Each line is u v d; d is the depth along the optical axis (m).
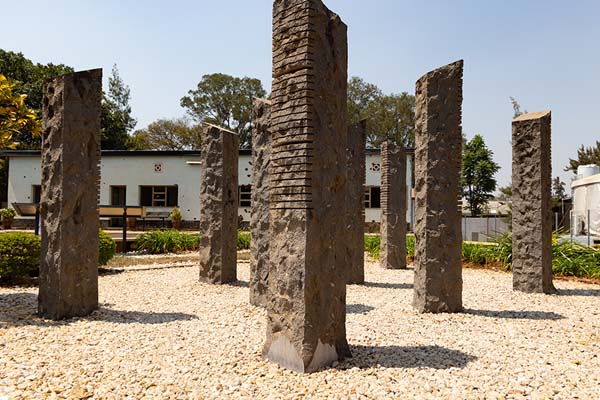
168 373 3.37
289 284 3.52
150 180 22.80
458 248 5.70
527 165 7.16
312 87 3.47
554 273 9.09
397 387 3.15
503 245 10.58
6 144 6.12
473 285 7.79
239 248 14.99
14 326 4.70
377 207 21.66
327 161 3.61
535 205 7.08
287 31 3.59
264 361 3.65
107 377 3.28
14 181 22.84
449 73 5.60
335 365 3.57
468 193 32.31
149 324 4.92
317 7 3.53
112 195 23.14
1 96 5.79
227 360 3.68
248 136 38.59
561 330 4.84
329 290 3.61
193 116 38.59
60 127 5.08
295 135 3.51
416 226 5.86
